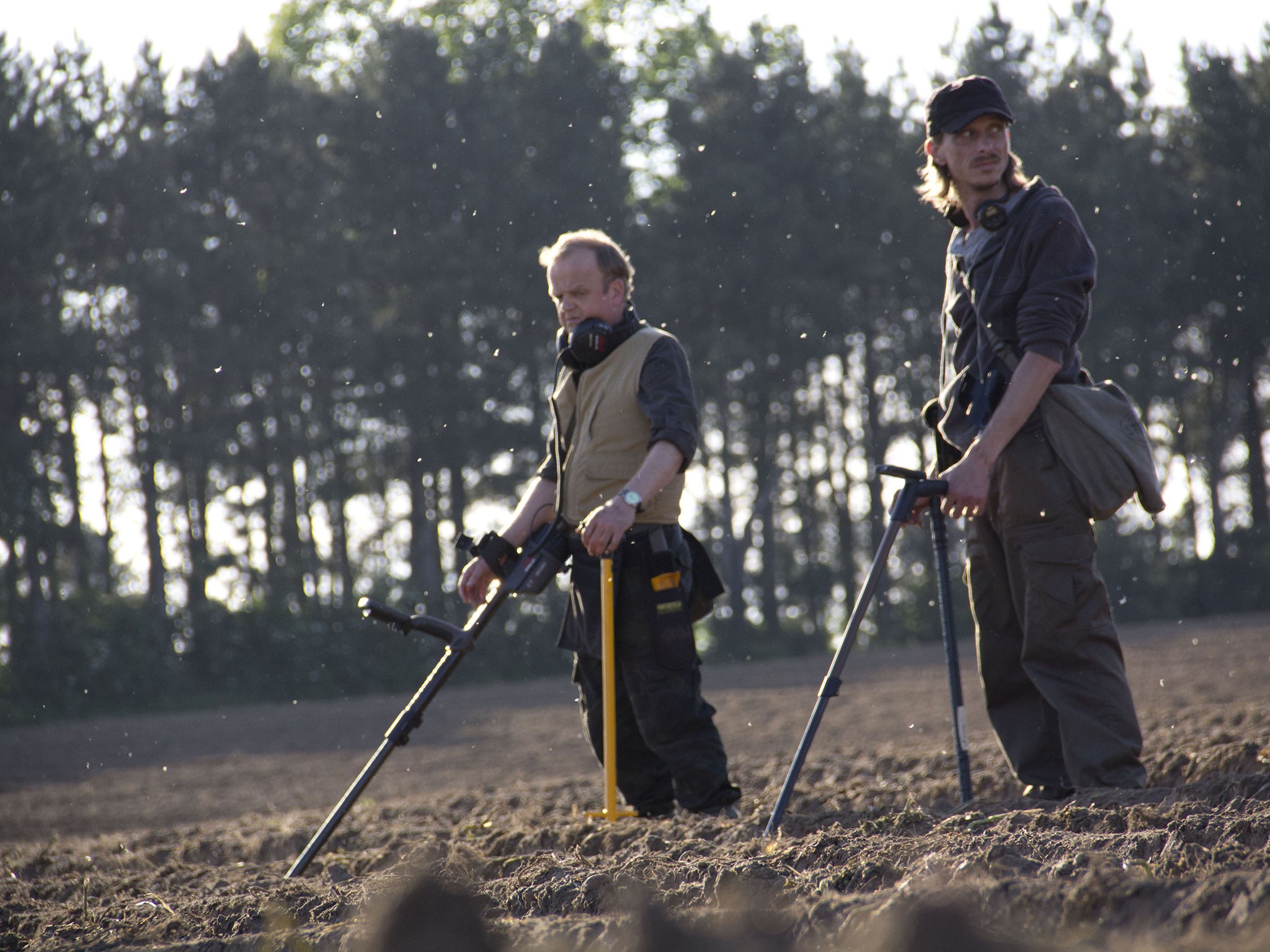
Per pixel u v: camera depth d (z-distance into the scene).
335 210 115.00
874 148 123.12
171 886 13.12
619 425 14.25
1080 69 121.50
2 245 97.75
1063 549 12.66
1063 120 119.19
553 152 118.50
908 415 135.38
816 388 137.62
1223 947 6.09
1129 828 9.63
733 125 121.31
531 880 10.20
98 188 103.88
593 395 14.44
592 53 122.81
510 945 7.59
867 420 135.75
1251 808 10.05
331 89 123.12
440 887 6.12
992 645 13.65
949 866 8.47
